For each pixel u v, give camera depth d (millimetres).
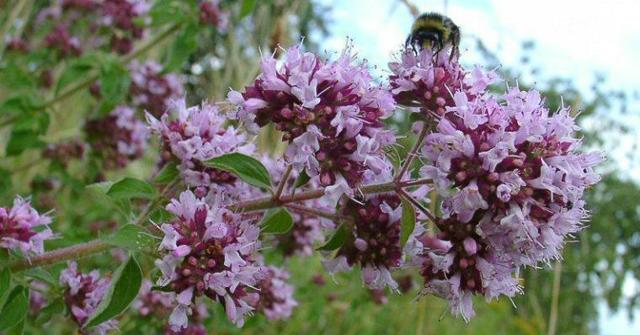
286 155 96
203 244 93
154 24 171
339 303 230
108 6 205
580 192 95
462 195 92
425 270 102
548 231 92
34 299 148
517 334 320
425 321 246
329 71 95
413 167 106
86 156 203
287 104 96
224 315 147
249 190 123
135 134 198
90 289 117
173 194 114
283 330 227
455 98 95
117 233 95
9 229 102
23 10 243
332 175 96
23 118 171
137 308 144
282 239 153
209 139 115
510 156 91
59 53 206
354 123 94
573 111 131
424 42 110
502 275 98
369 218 104
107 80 171
